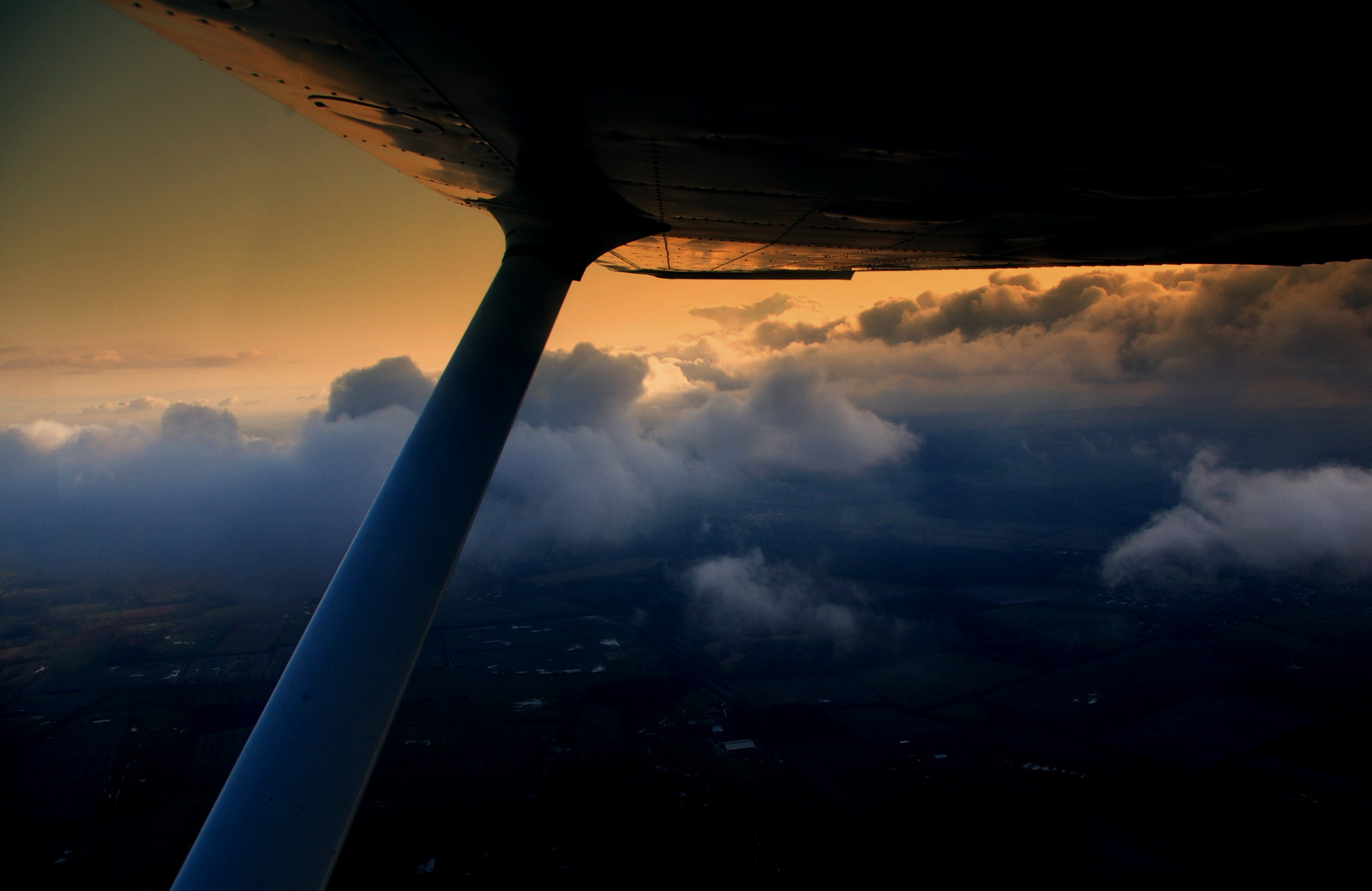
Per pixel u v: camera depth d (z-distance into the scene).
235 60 2.84
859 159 3.18
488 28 2.15
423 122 3.28
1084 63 2.05
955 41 1.94
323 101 3.24
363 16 2.17
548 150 3.43
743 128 2.89
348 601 3.04
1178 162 2.95
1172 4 1.64
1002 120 2.55
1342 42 1.79
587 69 2.40
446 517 3.30
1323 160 2.86
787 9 1.83
